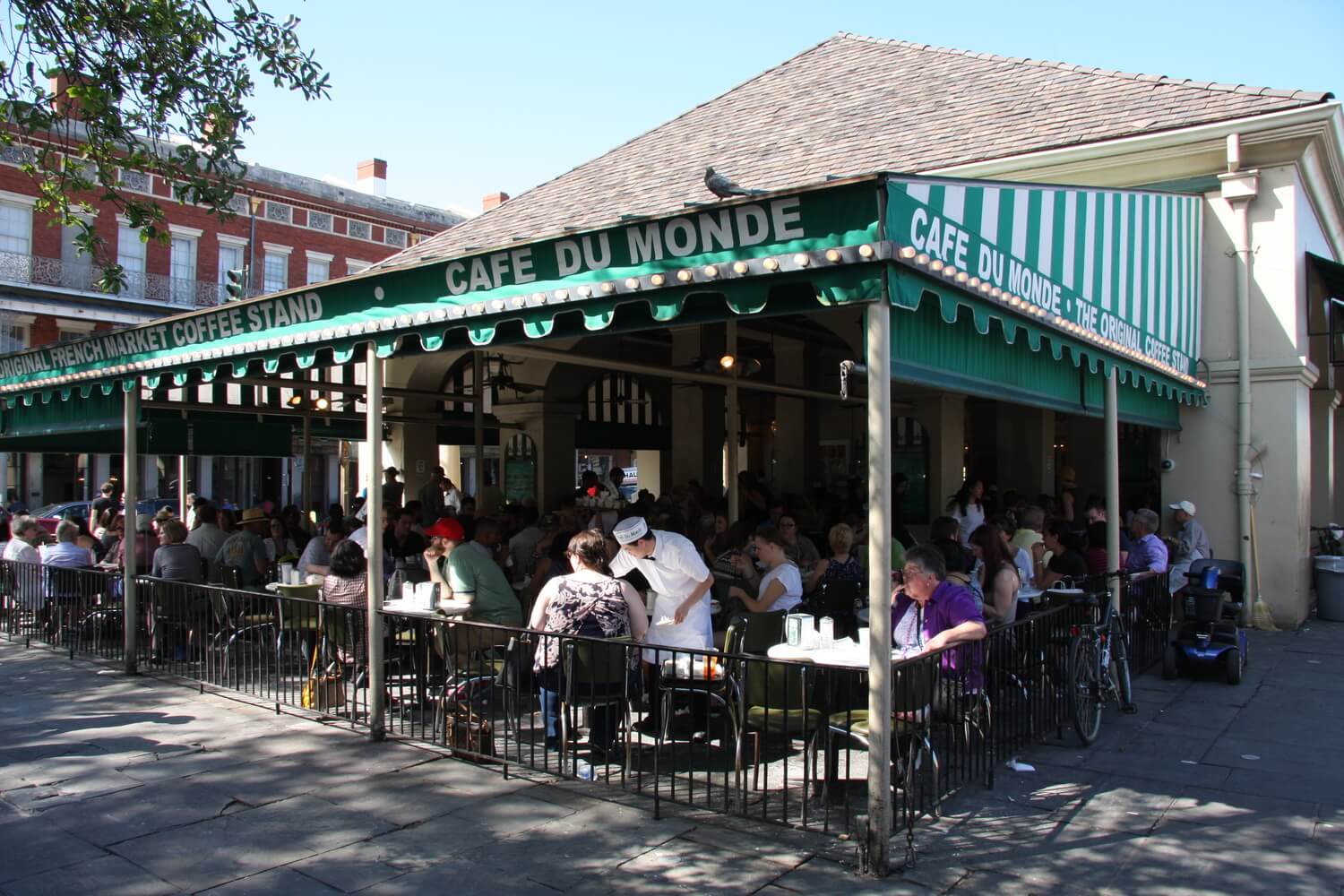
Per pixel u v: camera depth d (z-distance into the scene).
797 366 14.91
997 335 6.05
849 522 10.36
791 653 5.23
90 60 8.55
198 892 4.09
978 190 4.85
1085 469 17.86
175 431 11.32
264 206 31.86
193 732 6.57
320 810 5.07
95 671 8.64
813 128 14.47
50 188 9.05
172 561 8.91
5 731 6.61
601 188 15.27
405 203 36.16
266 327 7.07
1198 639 7.99
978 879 4.18
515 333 5.95
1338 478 17.33
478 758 5.90
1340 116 10.65
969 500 11.12
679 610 6.02
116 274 9.41
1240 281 10.95
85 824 4.86
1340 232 14.53
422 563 9.55
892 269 4.05
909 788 4.40
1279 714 7.00
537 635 5.56
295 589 8.34
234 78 9.12
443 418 14.90
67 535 10.30
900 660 4.53
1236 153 10.62
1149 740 6.35
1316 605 11.98
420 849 4.54
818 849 4.51
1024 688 5.96
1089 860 4.38
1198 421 11.27
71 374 9.26
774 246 4.27
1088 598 6.60
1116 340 7.60
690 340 14.52
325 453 32.84
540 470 15.27
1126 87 12.42
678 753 6.14
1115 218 7.63
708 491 15.25
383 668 6.44
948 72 14.97
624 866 4.32
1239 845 4.55
